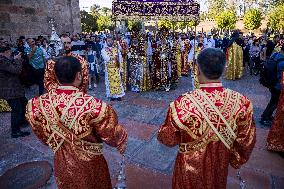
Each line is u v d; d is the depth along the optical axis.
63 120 1.90
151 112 6.07
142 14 6.87
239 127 1.88
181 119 1.81
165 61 7.73
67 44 5.57
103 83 9.15
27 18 11.54
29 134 5.09
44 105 1.94
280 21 27.58
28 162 4.08
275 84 4.87
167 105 6.55
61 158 2.01
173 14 6.93
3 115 6.23
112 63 6.77
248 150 1.93
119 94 6.95
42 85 7.30
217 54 1.84
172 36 9.06
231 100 1.82
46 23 12.44
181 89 8.08
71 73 1.93
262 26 37.72
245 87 8.27
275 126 4.09
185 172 1.93
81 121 1.89
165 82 7.82
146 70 7.79
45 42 8.95
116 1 6.76
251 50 10.56
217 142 1.84
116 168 3.84
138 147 4.44
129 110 6.21
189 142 1.88
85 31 28.27
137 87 7.79
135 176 3.64
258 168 3.77
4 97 4.69
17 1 11.09
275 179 3.53
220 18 32.66
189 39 10.33
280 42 8.27
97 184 2.12
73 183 2.02
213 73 1.81
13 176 3.71
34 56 7.12
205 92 1.83
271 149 4.18
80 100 1.92
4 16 10.67
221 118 1.80
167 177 3.62
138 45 7.71
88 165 2.02
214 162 1.87
